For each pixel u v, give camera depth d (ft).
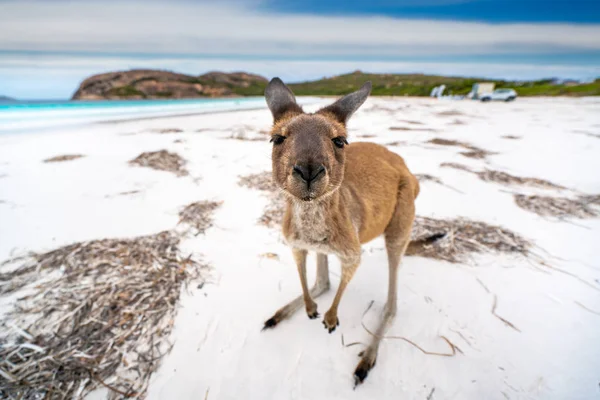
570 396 1.23
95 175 3.69
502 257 2.11
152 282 1.81
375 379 1.31
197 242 2.28
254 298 1.75
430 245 2.25
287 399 1.23
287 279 1.92
